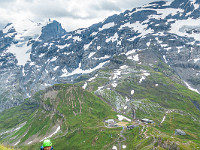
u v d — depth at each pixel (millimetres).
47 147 14844
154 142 179000
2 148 25141
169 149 157000
